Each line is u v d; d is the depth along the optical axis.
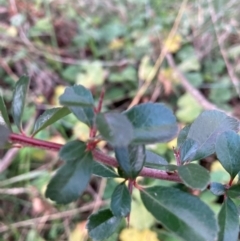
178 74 0.43
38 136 0.37
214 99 0.43
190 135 0.12
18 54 0.46
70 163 0.09
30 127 0.38
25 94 0.10
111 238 0.30
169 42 0.46
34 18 0.52
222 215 0.11
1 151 0.39
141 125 0.09
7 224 0.33
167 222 0.09
